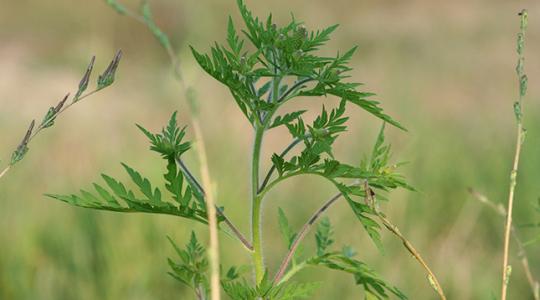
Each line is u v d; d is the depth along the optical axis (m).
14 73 17.30
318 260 2.24
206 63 2.08
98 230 6.62
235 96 2.18
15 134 11.34
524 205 7.77
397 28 22.38
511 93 15.75
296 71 2.09
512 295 6.36
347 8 23.34
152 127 12.59
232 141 9.99
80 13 20.25
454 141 10.32
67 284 6.27
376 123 10.91
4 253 6.49
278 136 12.11
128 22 19.11
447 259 6.75
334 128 2.12
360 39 21.72
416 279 6.49
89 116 12.67
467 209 7.62
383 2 23.84
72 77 17.09
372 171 2.25
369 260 6.59
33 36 20.44
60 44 19.98
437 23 22.50
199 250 2.20
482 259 6.95
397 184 2.22
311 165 2.17
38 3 21.36
